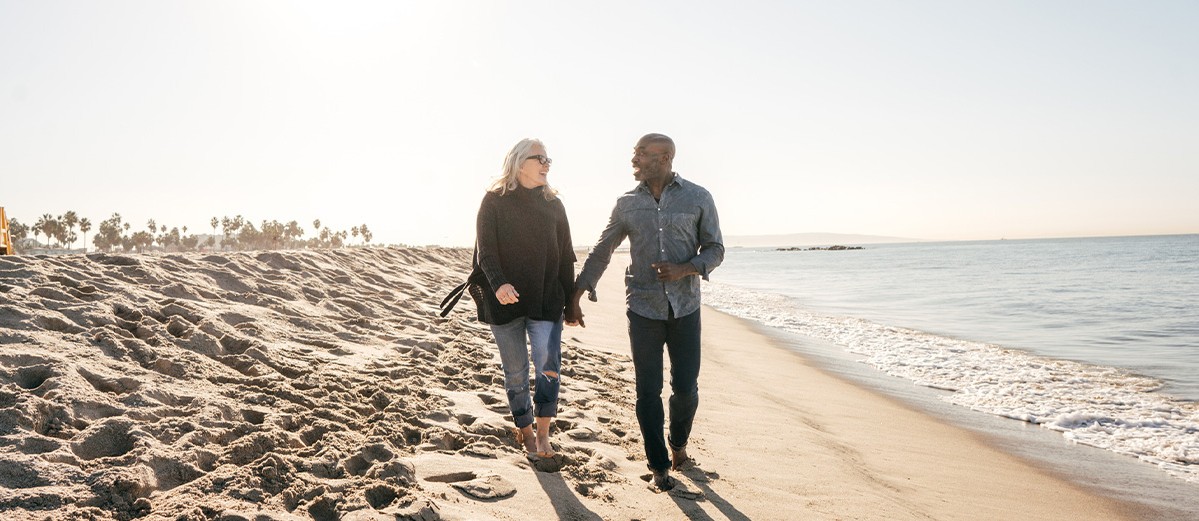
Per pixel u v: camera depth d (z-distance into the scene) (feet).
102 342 12.53
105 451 8.71
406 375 15.89
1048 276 118.01
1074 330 45.09
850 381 26.27
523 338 11.26
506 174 10.74
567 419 14.07
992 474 15.05
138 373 11.78
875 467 14.42
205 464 8.79
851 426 18.53
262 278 24.40
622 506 9.66
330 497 8.25
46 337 11.92
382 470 9.33
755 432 15.56
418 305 30.27
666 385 19.99
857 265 206.49
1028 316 54.54
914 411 21.29
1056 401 23.21
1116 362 31.81
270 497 8.13
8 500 6.93
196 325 15.47
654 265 10.03
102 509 7.26
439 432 11.49
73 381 10.27
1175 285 88.99
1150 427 19.80
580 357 22.88
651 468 10.51
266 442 9.58
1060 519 12.47
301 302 22.98
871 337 41.19
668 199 10.57
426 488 9.15
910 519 10.99
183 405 10.88
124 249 379.76
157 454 8.48
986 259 232.73
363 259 45.06
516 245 10.75
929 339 40.27
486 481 9.68
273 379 13.34
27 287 14.58
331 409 11.92
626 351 26.84
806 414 19.20
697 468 11.91
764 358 30.86
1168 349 36.29
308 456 9.53
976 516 12.03
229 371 13.37
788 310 61.11
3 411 8.63
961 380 27.12
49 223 355.15
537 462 10.75
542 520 8.77
